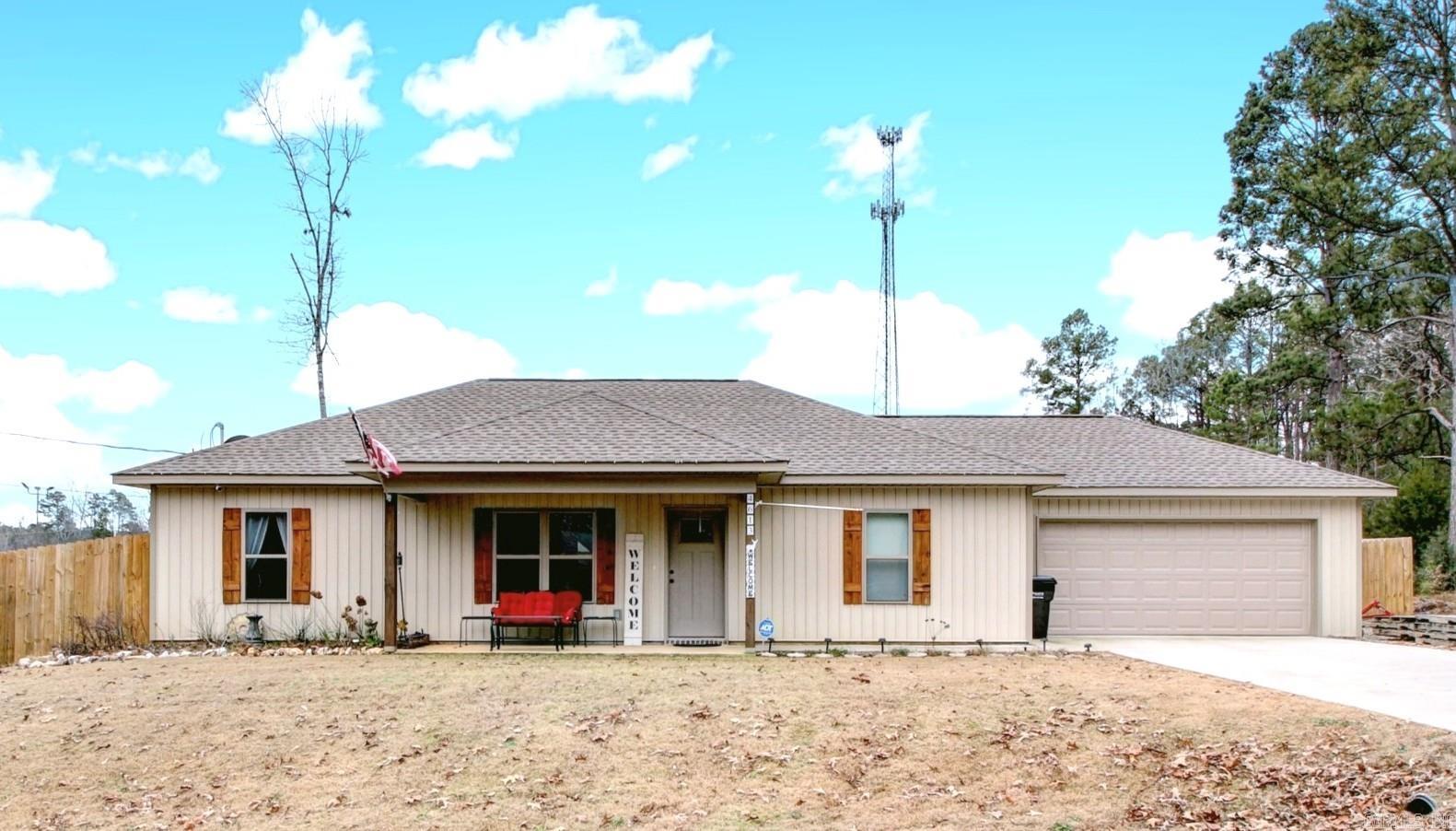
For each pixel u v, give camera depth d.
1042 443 21.52
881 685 13.15
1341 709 10.91
